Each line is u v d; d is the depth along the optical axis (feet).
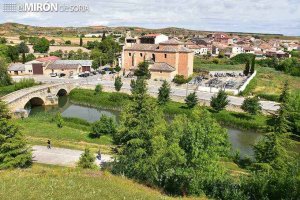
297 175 82.12
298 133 193.98
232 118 222.89
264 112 232.12
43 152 143.95
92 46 552.41
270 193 82.69
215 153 98.02
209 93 282.77
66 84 303.27
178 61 347.97
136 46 379.96
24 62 426.92
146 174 97.40
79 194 70.23
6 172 91.76
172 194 91.91
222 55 581.94
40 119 207.21
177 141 97.81
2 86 312.71
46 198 66.54
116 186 80.59
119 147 111.86
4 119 115.85
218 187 90.58
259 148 116.47
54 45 571.69
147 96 105.81
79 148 151.53
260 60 515.50
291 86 335.88
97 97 283.38
